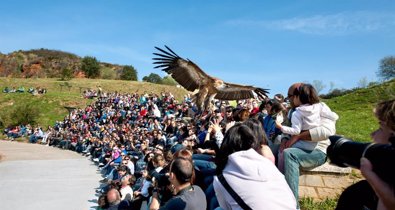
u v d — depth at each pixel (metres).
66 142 35.75
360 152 1.96
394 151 1.81
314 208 6.59
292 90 5.64
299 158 5.52
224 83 7.86
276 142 6.51
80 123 40.94
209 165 6.10
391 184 1.80
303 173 6.98
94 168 21.84
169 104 30.91
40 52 101.50
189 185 4.45
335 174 6.93
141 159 14.27
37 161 25.48
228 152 3.09
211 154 6.69
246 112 6.93
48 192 14.83
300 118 5.43
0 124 52.16
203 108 7.89
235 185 2.82
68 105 56.88
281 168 5.77
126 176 11.09
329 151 2.23
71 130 39.72
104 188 13.91
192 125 13.16
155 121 23.20
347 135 14.08
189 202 4.26
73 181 17.38
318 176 6.95
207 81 7.86
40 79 78.00
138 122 29.28
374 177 1.83
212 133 7.29
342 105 25.42
